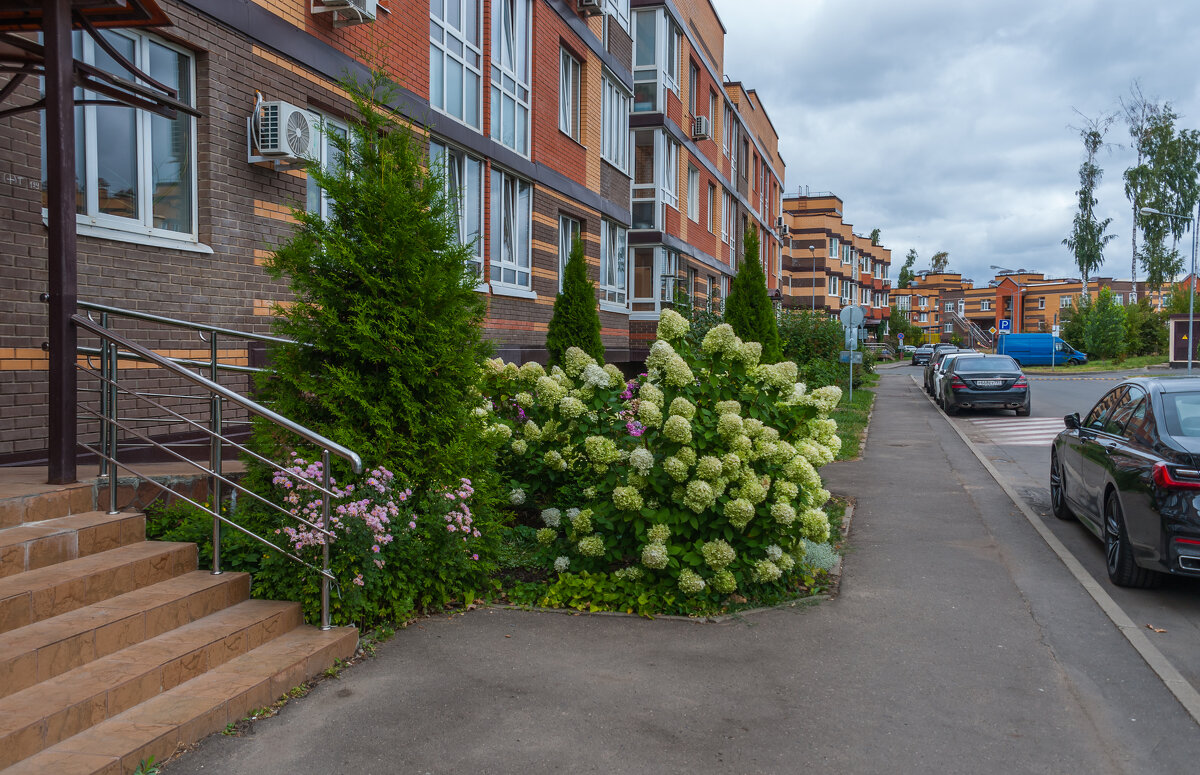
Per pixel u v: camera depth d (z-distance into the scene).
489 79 12.90
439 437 5.82
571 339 13.10
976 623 5.65
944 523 8.88
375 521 4.89
